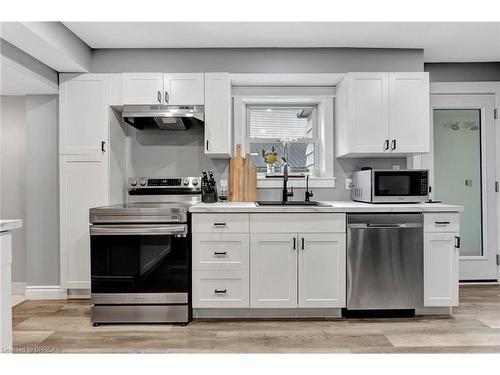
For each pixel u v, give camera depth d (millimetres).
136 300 2496
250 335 2312
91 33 2705
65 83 2965
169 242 2498
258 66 3008
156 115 2840
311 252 2564
